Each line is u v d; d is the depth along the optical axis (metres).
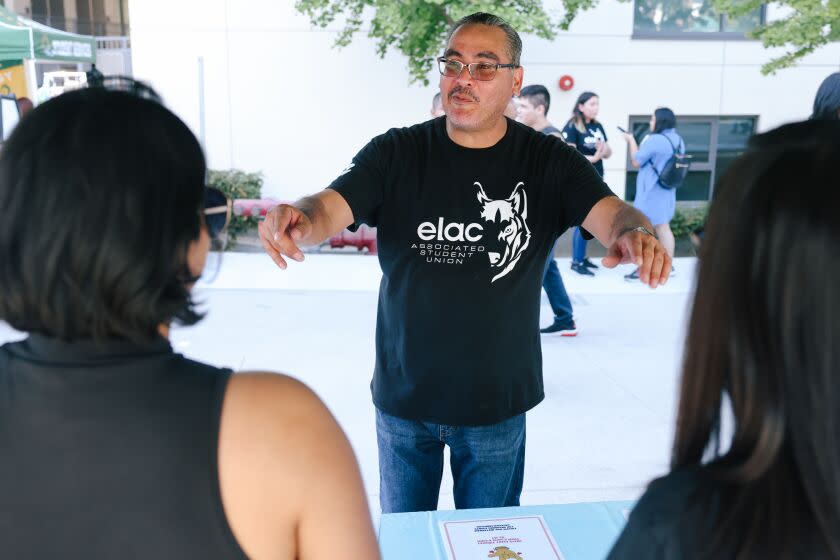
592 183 2.19
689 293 0.87
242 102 9.09
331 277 7.58
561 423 4.12
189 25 8.91
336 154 9.22
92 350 0.86
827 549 0.72
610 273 7.98
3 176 0.84
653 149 7.45
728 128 9.52
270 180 9.24
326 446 0.90
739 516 0.75
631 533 0.83
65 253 0.81
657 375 4.87
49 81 8.20
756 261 0.76
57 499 0.84
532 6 7.50
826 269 0.71
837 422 0.72
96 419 0.84
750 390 0.76
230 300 6.59
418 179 2.22
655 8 9.27
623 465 3.62
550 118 9.23
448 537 1.72
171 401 0.86
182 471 0.84
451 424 2.23
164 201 0.85
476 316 2.19
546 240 2.27
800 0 7.28
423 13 7.49
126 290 0.82
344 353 5.23
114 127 0.84
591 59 9.13
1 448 0.84
